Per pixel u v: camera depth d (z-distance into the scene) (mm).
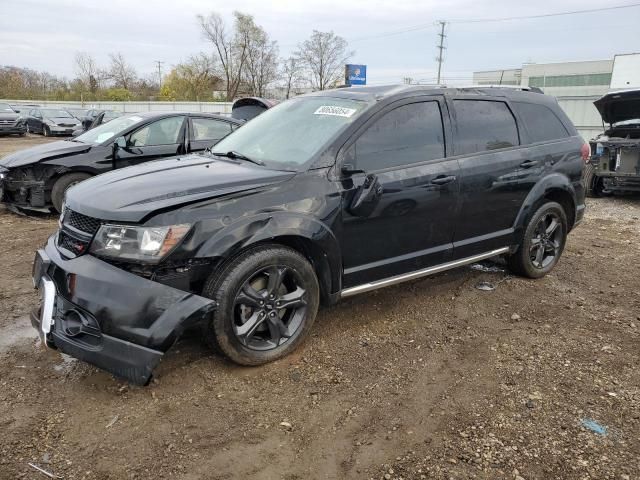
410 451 2705
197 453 2666
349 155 3680
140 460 2607
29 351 3613
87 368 3395
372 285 3922
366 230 3752
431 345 3830
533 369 3506
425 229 4094
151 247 2938
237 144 4281
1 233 6629
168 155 7797
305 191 3443
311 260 3633
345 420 2953
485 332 4059
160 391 3160
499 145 4609
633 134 9555
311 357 3609
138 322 2883
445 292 4832
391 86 4207
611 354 3721
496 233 4676
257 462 2617
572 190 5203
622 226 7871
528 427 2889
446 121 4234
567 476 2521
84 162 7387
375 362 3574
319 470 2572
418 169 3965
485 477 2516
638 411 3039
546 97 5230
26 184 7246
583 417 2979
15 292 4660
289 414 2996
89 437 2760
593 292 4961
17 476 2473
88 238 3111
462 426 2902
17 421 2859
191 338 3764
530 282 5152
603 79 63281
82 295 2951
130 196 3150
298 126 4027
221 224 3111
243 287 3256
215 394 3152
